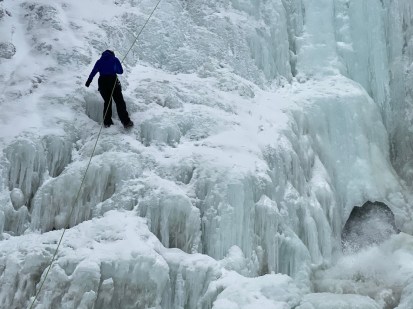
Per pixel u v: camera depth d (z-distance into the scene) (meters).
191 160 7.62
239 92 9.62
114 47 9.62
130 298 6.10
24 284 6.09
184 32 10.56
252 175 7.62
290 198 8.25
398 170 10.48
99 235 6.45
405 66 10.85
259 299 5.99
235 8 11.23
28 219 7.09
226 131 8.44
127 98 8.56
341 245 8.92
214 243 7.02
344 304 6.07
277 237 7.56
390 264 8.24
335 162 9.72
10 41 9.16
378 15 11.24
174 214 7.02
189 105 8.85
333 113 9.99
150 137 8.08
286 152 8.57
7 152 7.30
